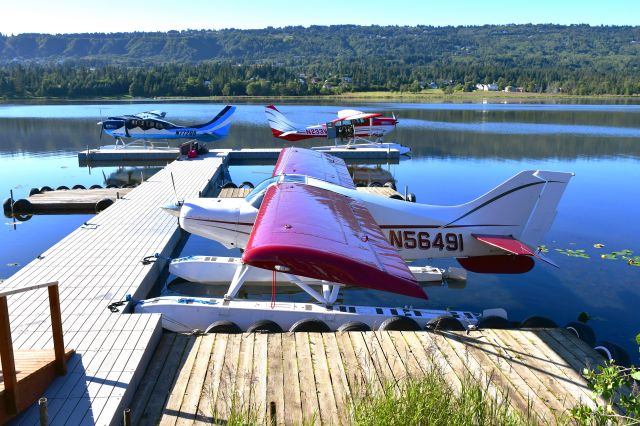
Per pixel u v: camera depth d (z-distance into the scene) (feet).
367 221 20.58
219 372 16.53
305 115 160.15
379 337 19.30
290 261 14.23
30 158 82.33
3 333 12.11
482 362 17.51
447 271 30.48
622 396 10.05
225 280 28.86
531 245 27.71
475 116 163.02
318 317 22.49
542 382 16.22
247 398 14.96
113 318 19.69
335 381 15.99
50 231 41.57
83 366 15.89
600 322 25.27
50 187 57.06
